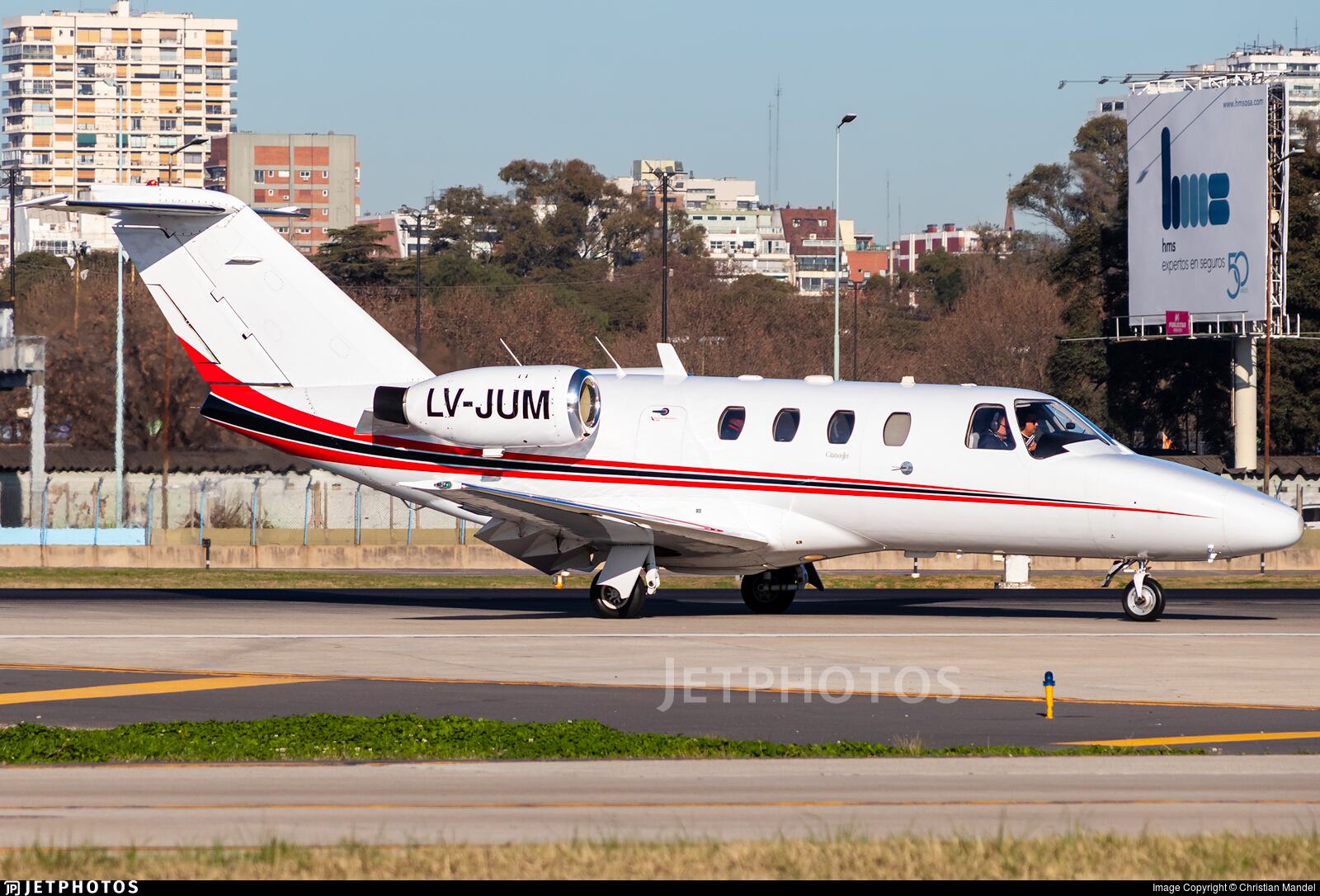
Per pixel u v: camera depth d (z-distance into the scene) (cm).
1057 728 5941
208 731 5684
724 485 9856
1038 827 4284
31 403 18450
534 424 9925
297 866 3781
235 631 8831
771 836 4166
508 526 10031
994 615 9969
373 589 12412
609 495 10019
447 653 7900
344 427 10419
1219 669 7331
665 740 5556
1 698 6612
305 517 17325
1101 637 8544
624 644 8244
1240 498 9181
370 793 4716
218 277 10494
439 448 10288
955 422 9631
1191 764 5188
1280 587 13188
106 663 7581
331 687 6881
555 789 4778
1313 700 6512
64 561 16175
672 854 3900
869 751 5434
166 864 3806
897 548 9888
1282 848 3975
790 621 9494
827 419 9806
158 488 19350
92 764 5188
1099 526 9356
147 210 10175
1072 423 9675
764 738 5791
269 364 10556
